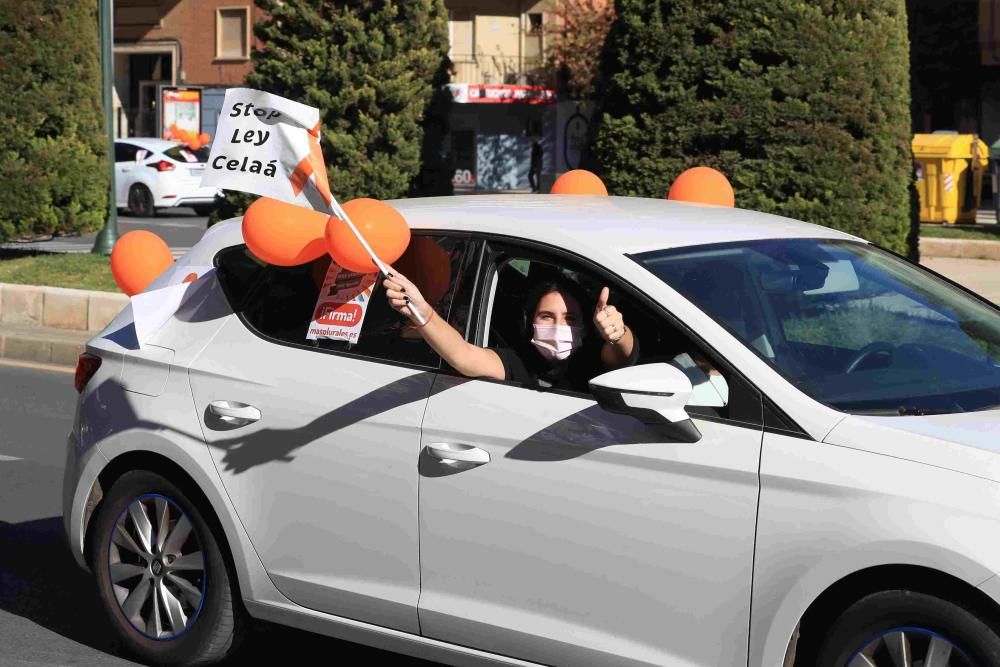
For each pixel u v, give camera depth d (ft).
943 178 81.20
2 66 51.80
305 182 14.58
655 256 13.93
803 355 13.28
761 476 12.16
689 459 12.50
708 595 12.42
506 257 14.61
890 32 35.88
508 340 14.47
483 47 151.02
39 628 18.51
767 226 15.47
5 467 27.96
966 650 11.36
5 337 42.93
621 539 12.82
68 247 70.59
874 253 16.05
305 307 15.75
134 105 157.48
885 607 11.71
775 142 35.86
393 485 14.29
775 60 35.88
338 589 14.82
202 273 17.02
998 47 102.78
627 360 13.61
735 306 13.52
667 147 36.70
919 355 13.84
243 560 15.56
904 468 11.68
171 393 16.28
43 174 52.65
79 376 17.61
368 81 51.03
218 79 150.82
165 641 16.46
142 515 16.62
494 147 141.28
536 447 13.35
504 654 13.70
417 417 14.19
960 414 12.60
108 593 16.97
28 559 21.65
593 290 14.12
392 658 17.24
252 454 15.44
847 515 11.73
